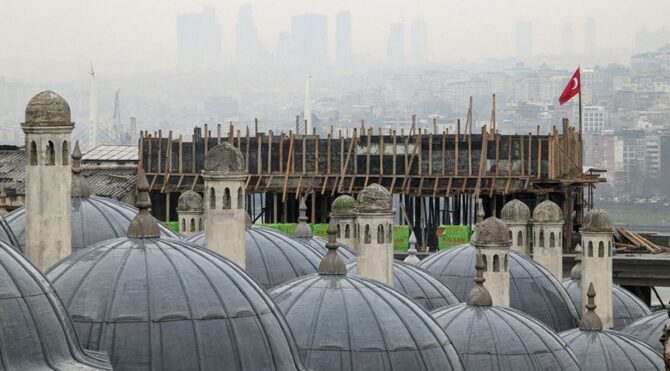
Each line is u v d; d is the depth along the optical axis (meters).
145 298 62.66
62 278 63.94
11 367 55.12
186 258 65.12
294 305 73.44
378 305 73.56
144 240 65.75
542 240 123.31
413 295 93.94
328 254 75.44
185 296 63.16
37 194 74.38
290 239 97.69
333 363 71.19
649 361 96.38
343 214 114.00
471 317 85.19
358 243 90.81
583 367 94.00
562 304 111.75
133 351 61.38
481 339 83.88
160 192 193.50
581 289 117.69
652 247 190.25
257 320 64.19
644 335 106.56
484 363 83.06
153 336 61.81
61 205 74.62
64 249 74.75
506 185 185.62
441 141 188.62
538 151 186.25
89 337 61.56
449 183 187.25
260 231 97.31
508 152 186.75
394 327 72.81
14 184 177.75
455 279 104.94
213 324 62.81
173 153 191.25
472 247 108.00
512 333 84.50
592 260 116.12
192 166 191.00
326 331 72.06
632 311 121.88
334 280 74.69
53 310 58.00
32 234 74.50
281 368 63.88
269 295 69.69
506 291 100.31
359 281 75.06
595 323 98.00
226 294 64.06
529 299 110.25
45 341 56.69
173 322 62.28
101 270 63.84
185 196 116.94
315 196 193.88
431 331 74.06
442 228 178.50
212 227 84.75
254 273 93.81
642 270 175.38
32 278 58.22
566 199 187.00
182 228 116.62
